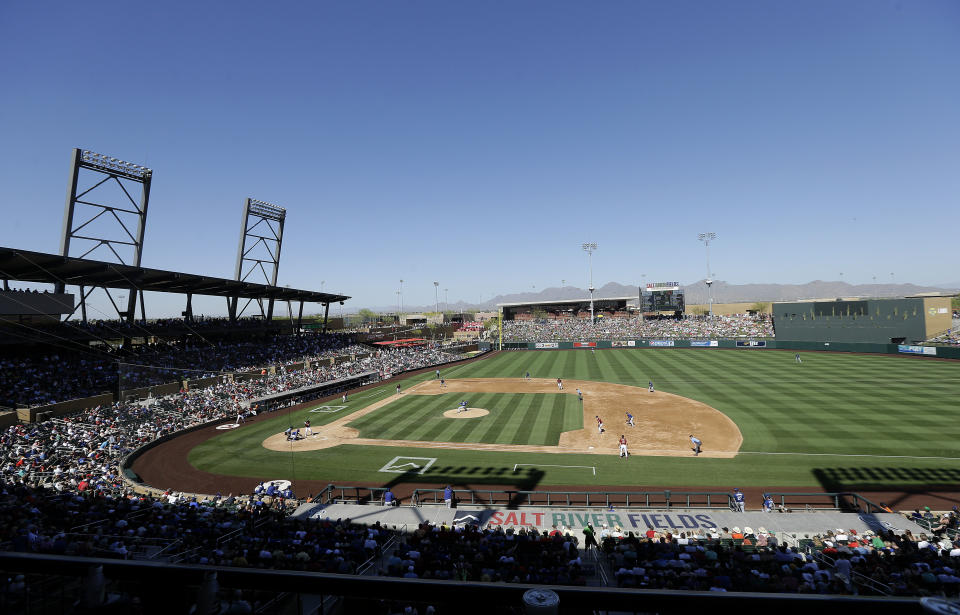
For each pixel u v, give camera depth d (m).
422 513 24.12
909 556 16.14
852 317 85.94
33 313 48.12
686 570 15.55
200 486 30.89
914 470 29.34
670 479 30.03
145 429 40.69
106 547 16.08
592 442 38.00
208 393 51.62
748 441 36.41
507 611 2.40
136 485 29.73
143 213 58.41
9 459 31.47
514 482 30.38
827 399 47.50
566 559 16.98
